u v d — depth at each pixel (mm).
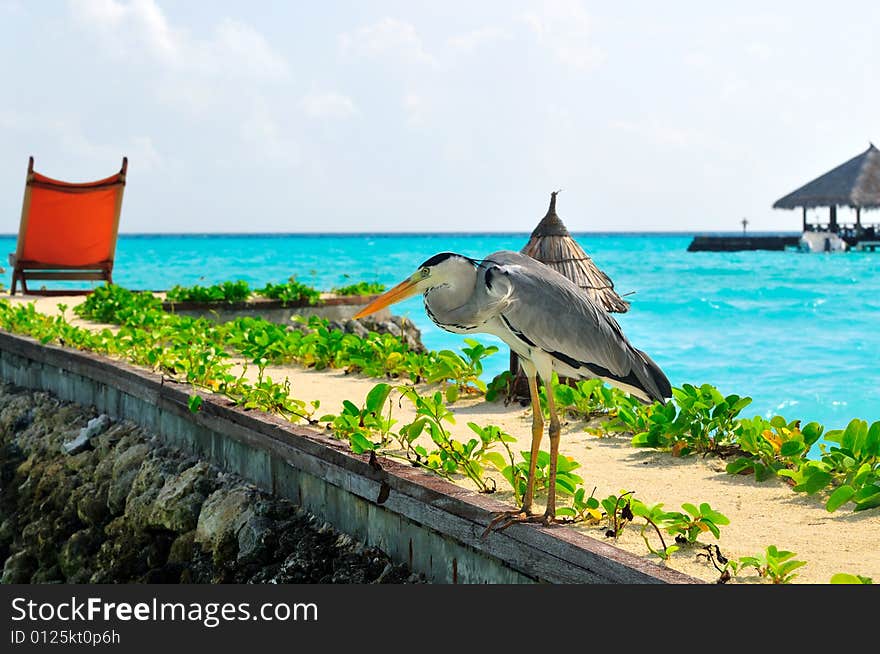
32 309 13781
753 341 20203
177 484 7465
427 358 9781
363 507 5855
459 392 9219
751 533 5145
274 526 6371
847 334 21250
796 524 5301
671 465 6633
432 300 4977
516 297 4867
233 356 11680
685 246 128125
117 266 67375
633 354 5273
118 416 9453
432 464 6000
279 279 51062
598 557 4348
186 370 8898
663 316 26234
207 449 7680
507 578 4855
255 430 6910
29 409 11117
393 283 49000
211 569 6629
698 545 4934
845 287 36562
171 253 98875
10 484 10039
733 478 6289
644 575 4164
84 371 10141
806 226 74938
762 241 77812
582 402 7996
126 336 10875
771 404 13094
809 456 9352
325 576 5832
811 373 15617
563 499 5719
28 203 19391
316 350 10664
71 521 8625
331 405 8453
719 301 30828
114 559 7734
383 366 10102
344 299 18406
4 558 9211
